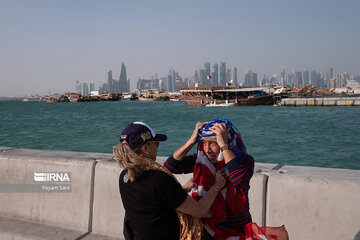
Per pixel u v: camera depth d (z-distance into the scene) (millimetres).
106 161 3195
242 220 1831
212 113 61969
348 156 16359
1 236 3193
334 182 2301
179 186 1658
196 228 1716
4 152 3818
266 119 44250
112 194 3082
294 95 99812
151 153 1815
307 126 33781
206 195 1742
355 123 36219
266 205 2504
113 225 3074
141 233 1669
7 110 93938
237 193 1790
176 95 197000
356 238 2213
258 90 83938
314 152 17766
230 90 84062
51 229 3262
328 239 2301
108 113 71438
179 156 2076
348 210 2242
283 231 1729
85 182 3207
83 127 36906
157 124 40469
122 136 1735
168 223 1666
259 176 2521
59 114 68562
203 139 1845
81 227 3219
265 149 19109
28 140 25656
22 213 3504
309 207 2359
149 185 1623
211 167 1878
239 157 1804
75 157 3441
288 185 2428
